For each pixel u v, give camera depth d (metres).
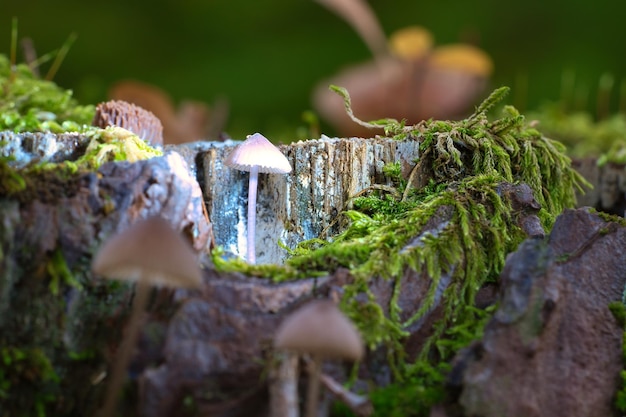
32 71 0.47
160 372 0.30
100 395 0.31
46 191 0.31
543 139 0.37
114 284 0.31
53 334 0.31
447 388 0.31
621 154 0.44
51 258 0.31
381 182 0.36
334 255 0.32
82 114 0.42
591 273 0.32
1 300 0.31
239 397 0.31
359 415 0.30
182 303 0.31
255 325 0.31
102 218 0.31
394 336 0.32
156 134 0.38
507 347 0.31
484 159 0.35
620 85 0.76
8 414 0.31
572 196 0.38
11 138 0.34
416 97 0.51
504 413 0.30
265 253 0.36
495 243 0.33
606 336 0.32
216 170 0.36
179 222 0.32
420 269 0.32
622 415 0.31
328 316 0.29
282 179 0.36
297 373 0.31
